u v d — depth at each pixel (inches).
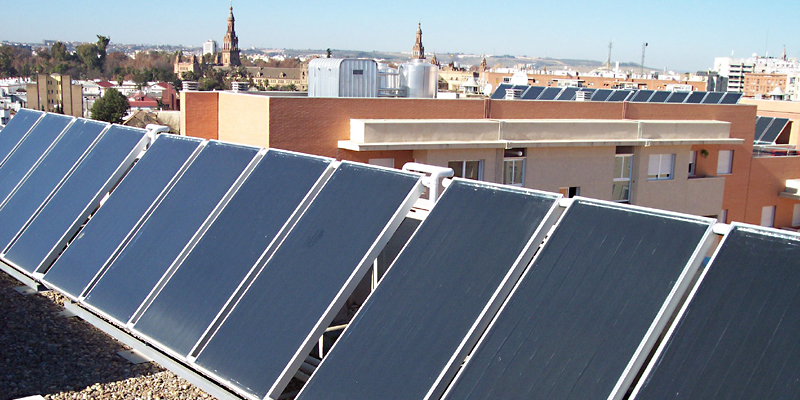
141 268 323.9
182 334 272.4
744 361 154.2
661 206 1105.4
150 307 297.9
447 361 194.9
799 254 163.8
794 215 1311.5
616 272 187.3
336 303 229.8
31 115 613.0
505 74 4891.7
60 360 325.4
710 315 166.7
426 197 420.8
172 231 331.3
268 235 285.4
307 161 310.8
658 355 166.9
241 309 261.1
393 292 231.8
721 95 1322.6
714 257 176.6
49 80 5684.1
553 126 991.6
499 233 221.9
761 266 167.3
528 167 989.2
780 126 1521.9
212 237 308.0
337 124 893.8
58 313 385.7
